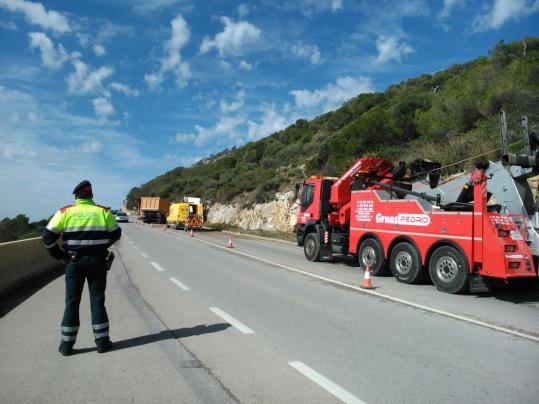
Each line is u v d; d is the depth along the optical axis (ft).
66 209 18.58
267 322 23.45
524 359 17.67
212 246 73.72
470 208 33.22
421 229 35.37
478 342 20.04
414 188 40.98
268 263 50.26
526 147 33.42
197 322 23.43
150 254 60.03
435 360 17.49
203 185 222.69
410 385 14.90
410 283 36.45
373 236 41.01
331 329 22.12
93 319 18.58
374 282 37.17
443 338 20.65
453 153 65.92
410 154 86.17
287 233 99.19
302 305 27.81
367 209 41.81
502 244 29.66
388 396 14.02
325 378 15.53
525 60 78.43
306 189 54.54
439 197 36.04
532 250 31.35
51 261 47.78
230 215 152.76
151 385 14.90
